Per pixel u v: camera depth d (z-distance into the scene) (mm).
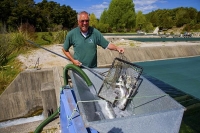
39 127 3613
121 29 38531
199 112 4742
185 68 9781
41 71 5781
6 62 7227
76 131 1926
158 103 2287
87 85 2791
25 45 8961
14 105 5664
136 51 11172
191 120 4387
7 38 8516
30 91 5773
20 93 5680
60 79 5254
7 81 5887
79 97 2059
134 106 2598
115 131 1674
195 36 26562
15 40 8758
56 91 4824
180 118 1896
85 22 2740
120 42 14070
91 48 3008
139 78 2824
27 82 5699
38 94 5855
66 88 3055
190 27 40812
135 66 2723
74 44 3018
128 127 1738
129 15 37844
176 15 54625
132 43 13594
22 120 5676
